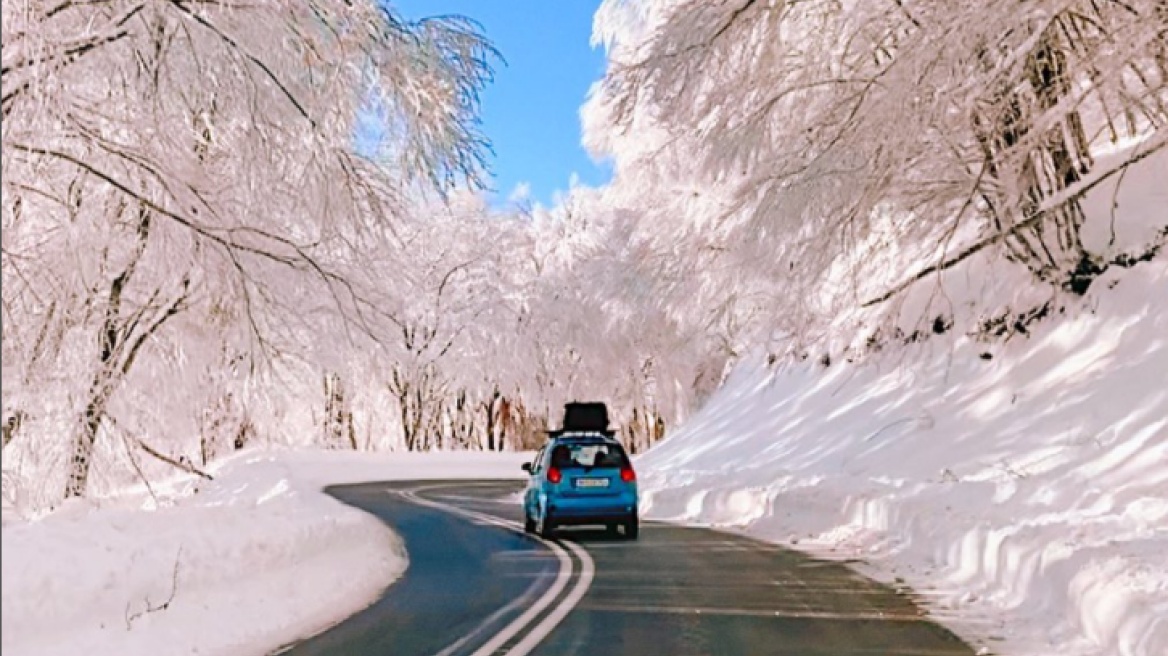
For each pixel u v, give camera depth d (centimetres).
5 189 940
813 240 1648
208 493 2189
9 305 1005
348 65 1088
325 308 1235
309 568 1004
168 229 1110
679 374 4469
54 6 943
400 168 1170
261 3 1011
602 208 4862
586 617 866
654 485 2706
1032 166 1312
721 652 714
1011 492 1459
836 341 2730
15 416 1167
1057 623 791
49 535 698
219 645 727
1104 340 1831
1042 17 1066
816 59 1656
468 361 5109
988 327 2142
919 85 1129
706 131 1808
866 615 873
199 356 1462
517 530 1844
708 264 2556
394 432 5822
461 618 865
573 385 5169
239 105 1076
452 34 1123
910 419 2116
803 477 2067
